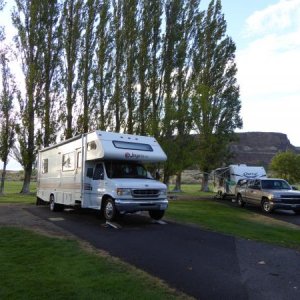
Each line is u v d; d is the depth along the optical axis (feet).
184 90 106.01
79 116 104.73
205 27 124.57
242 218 59.57
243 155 415.44
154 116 98.43
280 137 488.85
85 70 105.09
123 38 105.81
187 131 98.94
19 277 23.65
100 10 106.01
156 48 107.14
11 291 21.12
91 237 37.06
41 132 104.47
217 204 82.43
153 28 107.14
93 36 105.91
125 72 104.83
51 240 34.94
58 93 105.70
